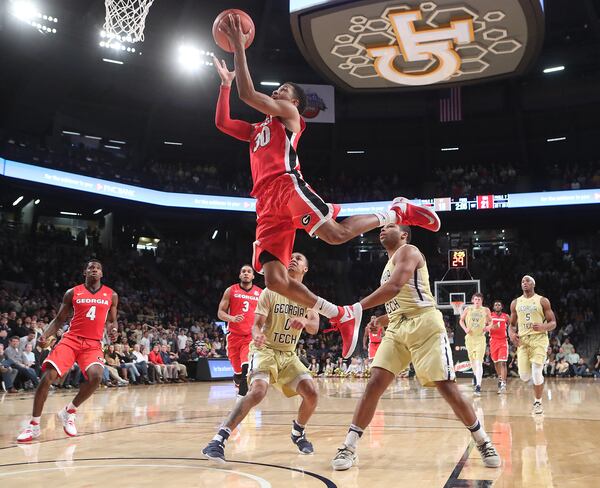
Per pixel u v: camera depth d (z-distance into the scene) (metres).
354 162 33.09
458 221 31.84
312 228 3.55
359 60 19.25
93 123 28.66
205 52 26.11
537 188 27.94
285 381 4.91
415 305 4.29
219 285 28.92
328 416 7.79
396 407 9.05
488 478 3.69
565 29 26.81
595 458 4.41
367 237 33.22
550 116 29.66
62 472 3.95
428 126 30.94
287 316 4.87
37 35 21.75
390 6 16.06
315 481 3.63
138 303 23.23
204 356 19.61
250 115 29.98
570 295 26.05
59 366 5.81
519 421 6.93
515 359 20.73
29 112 25.33
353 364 21.25
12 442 5.45
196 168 31.45
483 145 31.58
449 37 17.53
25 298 19.62
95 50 23.69
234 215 30.25
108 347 15.91
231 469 4.05
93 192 25.55
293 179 3.65
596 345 23.97
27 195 25.44
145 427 6.61
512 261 29.52
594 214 29.28
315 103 28.56
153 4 25.22
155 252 30.62
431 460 4.38
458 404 4.17
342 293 30.61
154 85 26.97
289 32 28.20
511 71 19.84
